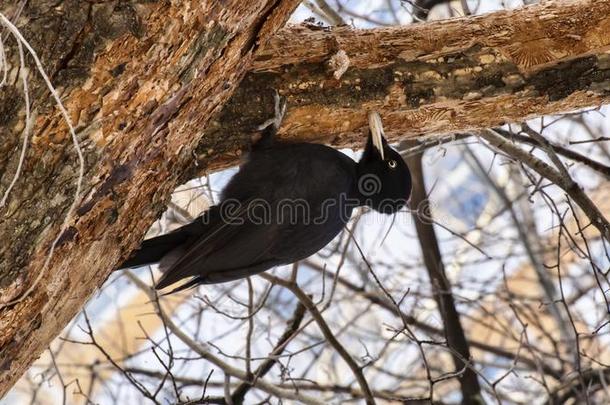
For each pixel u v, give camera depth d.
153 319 19.94
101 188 7.41
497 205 20.31
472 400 14.39
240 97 9.45
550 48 9.55
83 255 7.79
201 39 7.27
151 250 10.20
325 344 15.95
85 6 6.60
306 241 10.48
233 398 12.27
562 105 9.87
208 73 7.66
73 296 8.14
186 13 6.98
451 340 14.55
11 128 6.69
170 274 9.78
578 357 11.62
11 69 6.54
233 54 7.80
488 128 10.41
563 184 11.45
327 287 18.17
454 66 9.56
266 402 11.85
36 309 7.64
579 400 14.59
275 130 9.72
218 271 10.27
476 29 9.58
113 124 7.10
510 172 18.20
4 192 6.79
